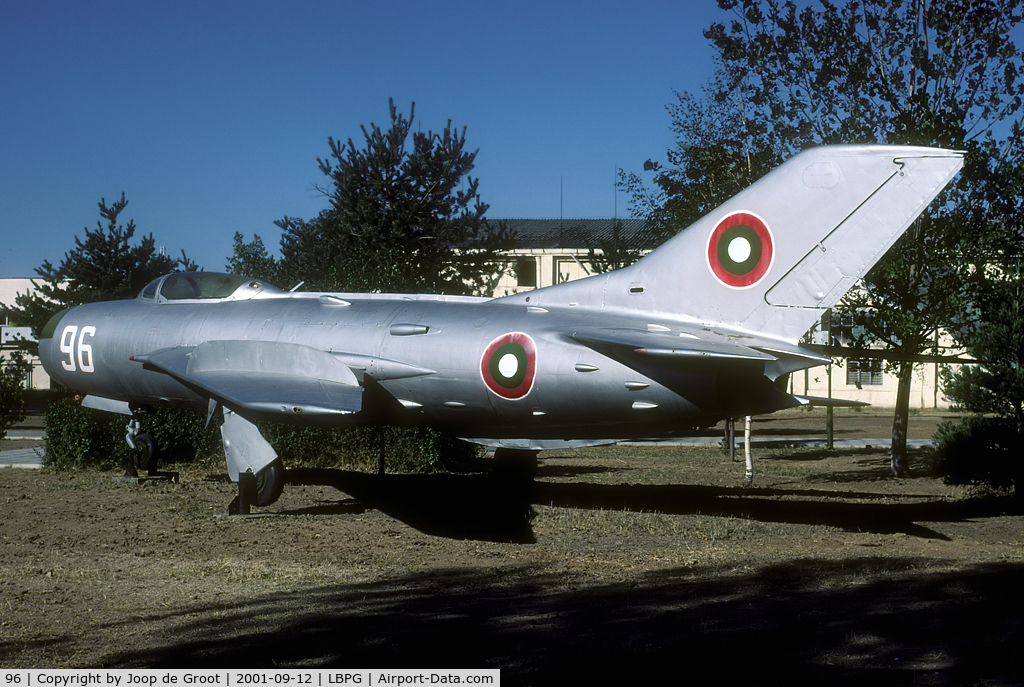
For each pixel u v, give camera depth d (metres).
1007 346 12.12
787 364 8.96
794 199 9.74
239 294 13.61
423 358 10.93
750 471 15.79
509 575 7.95
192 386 12.55
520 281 45.06
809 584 7.52
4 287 46.97
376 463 16.81
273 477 11.71
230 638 5.87
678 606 6.73
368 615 6.47
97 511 11.59
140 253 34.19
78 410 16.69
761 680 5.03
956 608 6.66
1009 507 12.21
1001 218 14.48
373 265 18.45
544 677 5.09
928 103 15.08
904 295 15.16
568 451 22.91
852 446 24.00
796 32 15.65
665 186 17.19
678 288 10.32
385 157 19.84
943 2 15.08
